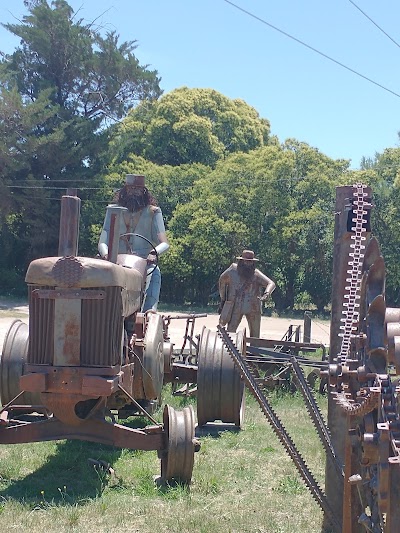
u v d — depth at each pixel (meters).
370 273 3.72
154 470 6.79
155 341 7.03
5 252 38.41
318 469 7.00
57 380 5.74
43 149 34.88
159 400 9.15
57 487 6.20
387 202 31.17
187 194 37.06
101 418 6.22
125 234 8.29
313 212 32.41
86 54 38.03
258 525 5.30
